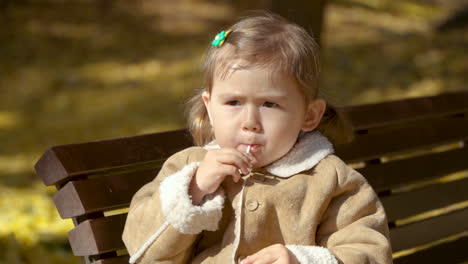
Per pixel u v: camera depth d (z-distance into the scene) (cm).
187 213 189
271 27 205
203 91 224
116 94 837
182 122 737
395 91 823
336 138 244
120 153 233
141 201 208
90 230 222
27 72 913
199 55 959
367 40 1012
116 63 945
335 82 843
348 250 196
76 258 403
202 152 219
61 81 882
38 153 648
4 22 1093
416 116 299
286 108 200
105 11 1158
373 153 284
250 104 199
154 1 1189
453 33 1055
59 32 1066
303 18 370
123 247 225
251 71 196
